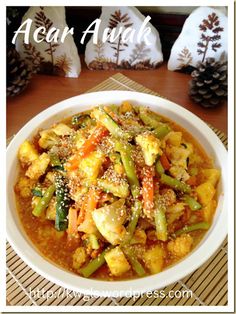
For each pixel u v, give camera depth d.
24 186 0.25
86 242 0.23
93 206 0.23
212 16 0.32
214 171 0.25
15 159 0.26
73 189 0.24
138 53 0.35
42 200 0.24
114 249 0.22
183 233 0.23
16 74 0.33
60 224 0.24
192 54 0.35
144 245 0.23
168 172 0.25
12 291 0.22
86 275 0.21
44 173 0.26
